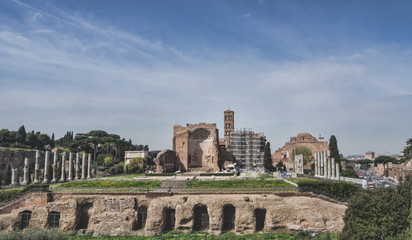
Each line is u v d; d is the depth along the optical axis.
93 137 176.00
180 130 109.00
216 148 106.19
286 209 56.72
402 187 44.16
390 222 38.72
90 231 58.09
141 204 61.78
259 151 142.62
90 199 61.94
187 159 104.50
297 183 67.50
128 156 167.38
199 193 63.53
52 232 44.34
